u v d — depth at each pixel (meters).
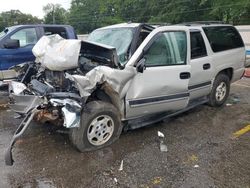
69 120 3.66
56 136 4.60
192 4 35.34
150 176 3.51
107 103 4.14
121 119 4.31
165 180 3.43
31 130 4.82
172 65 4.60
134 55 4.19
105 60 4.29
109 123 4.22
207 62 5.38
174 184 3.36
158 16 39.66
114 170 3.64
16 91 4.29
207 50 5.43
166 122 5.28
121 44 4.58
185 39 4.88
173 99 4.68
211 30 5.68
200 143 4.41
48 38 4.67
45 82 4.44
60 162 3.82
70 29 8.91
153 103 4.45
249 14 28.05
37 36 8.03
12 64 7.41
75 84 3.84
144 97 4.33
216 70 5.68
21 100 4.14
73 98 3.81
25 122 3.81
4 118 5.48
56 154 4.03
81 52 4.65
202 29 5.44
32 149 4.17
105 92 4.14
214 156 4.01
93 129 4.05
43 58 4.39
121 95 4.08
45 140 4.46
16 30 7.68
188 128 5.00
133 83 4.18
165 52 4.55
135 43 4.44
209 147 4.28
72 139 3.98
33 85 4.37
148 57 4.32
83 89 3.78
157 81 4.39
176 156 4.00
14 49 7.42
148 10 44.72
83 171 3.61
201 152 4.12
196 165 3.77
